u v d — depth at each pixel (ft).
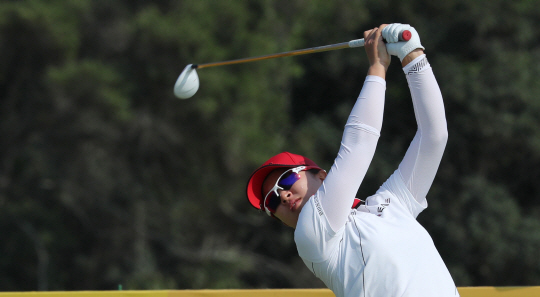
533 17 173.37
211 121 130.00
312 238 25.34
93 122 126.41
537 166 164.55
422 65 27.30
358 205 28.55
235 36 133.28
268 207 28.58
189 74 37.09
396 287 24.35
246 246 161.99
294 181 27.81
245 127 132.26
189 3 131.23
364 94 26.45
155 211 142.82
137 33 125.70
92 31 132.36
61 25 126.41
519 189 171.94
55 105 128.88
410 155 28.07
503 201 156.87
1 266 138.62
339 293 25.82
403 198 27.81
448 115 164.76
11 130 136.15
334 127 171.53
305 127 165.78
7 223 139.44
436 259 25.49
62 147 135.03
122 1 135.74
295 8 152.15
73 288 142.61
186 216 147.43
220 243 154.61
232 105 130.52
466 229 155.74
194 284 145.59
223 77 127.65
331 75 176.96
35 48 127.13
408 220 26.37
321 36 179.42
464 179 159.74
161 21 124.98
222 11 131.75
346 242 25.68
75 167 136.15
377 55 27.37
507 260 153.48
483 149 162.81
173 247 146.41
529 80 162.40
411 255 25.00
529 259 151.74
